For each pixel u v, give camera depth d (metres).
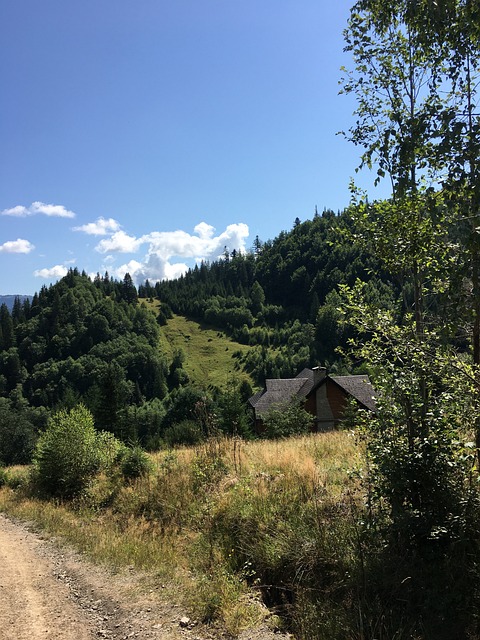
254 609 5.50
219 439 12.26
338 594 5.34
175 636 5.07
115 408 54.22
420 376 5.21
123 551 8.34
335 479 8.14
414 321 5.48
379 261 6.21
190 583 6.48
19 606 6.23
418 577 4.93
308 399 36.06
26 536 11.02
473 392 4.87
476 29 3.84
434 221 3.87
